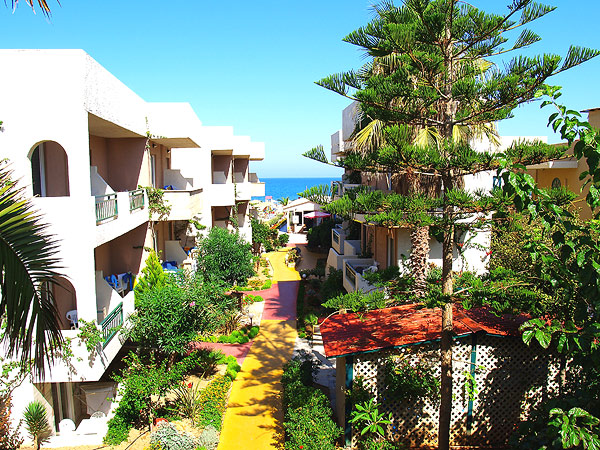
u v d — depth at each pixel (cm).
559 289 794
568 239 686
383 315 1116
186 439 942
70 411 1048
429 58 772
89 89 940
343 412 977
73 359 902
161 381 1002
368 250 2006
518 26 780
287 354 1552
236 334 1691
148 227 1470
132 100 1304
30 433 912
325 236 3606
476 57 838
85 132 911
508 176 635
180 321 1114
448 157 772
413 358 963
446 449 840
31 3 529
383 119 873
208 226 2180
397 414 961
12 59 880
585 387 764
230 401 1209
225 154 2695
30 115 888
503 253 1181
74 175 904
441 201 793
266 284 2503
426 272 1277
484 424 959
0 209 522
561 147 711
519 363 955
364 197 751
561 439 605
